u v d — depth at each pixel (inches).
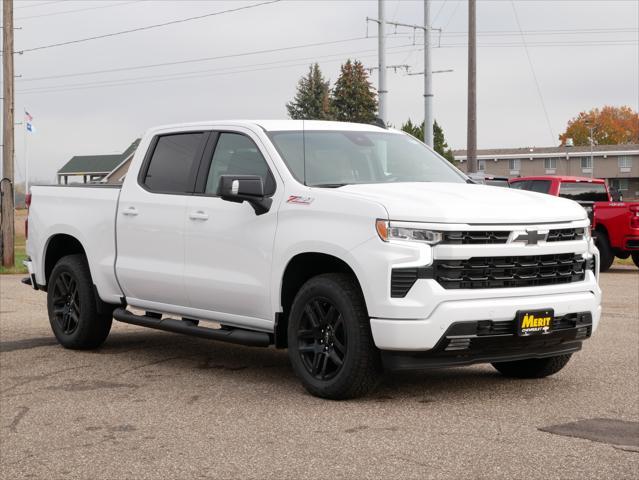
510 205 243.1
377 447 197.0
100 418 229.8
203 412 233.9
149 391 262.1
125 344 353.4
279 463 186.2
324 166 266.8
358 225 234.8
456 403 241.0
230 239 270.5
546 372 273.4
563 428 213.0
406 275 226.7
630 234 703.7
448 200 237.0
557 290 243.6
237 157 279.1
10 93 895.1
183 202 288.7
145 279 301.4
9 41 901.8
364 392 242.4
